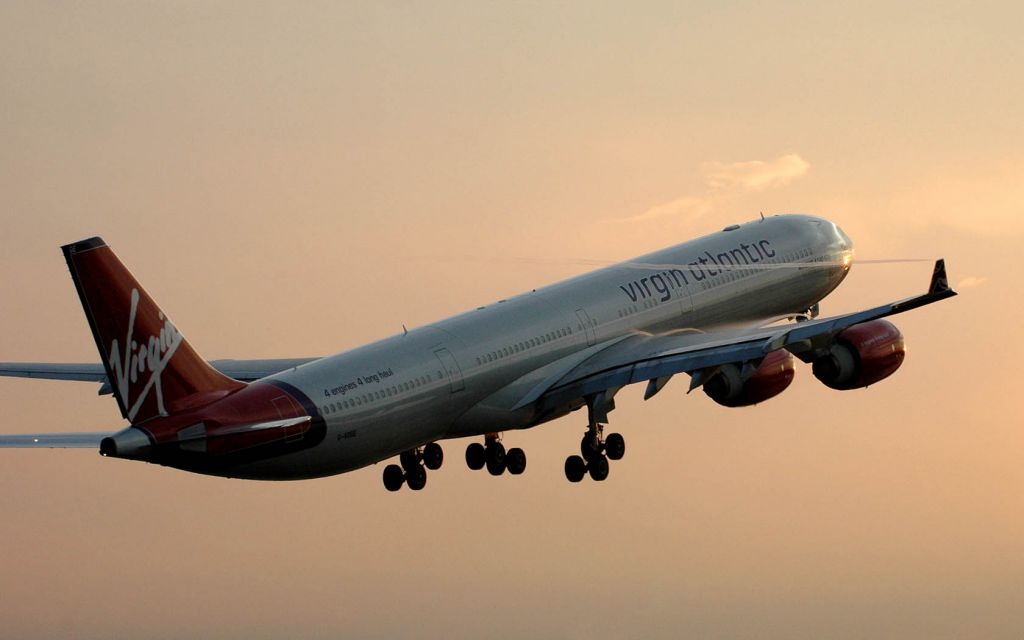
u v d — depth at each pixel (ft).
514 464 538.47
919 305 434.30
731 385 510.99
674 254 563.48
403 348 467.52
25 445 385.09
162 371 407.85
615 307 525.75
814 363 536.42
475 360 479.41
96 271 394.73
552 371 504.02
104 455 394.73
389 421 454.81
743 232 587.27
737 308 569.23
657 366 491.72
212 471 419.33
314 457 438.81
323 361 452.35
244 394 424.05
